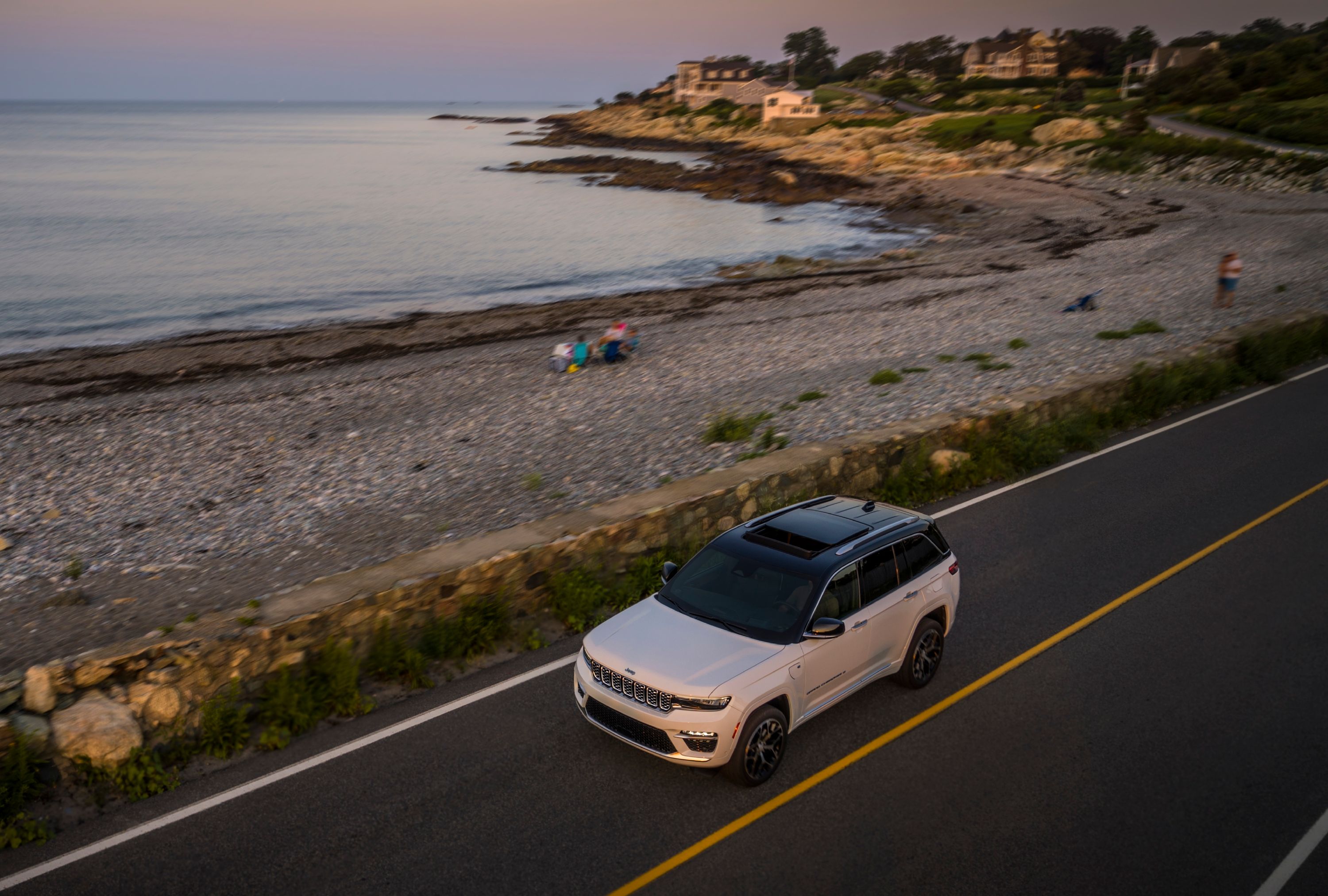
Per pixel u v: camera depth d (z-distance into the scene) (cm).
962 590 1098
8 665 1037
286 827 674
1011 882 617
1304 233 4425
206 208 7269
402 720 822
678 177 10056
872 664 818
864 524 868
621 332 2655
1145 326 2516
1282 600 1057
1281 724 809
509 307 3831
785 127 14312
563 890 610
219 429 2070
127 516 1562
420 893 608
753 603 776
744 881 617
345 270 4775
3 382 2602
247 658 824
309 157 13562
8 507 1617
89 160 11981
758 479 1271
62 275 4512
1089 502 1388
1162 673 902
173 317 3662
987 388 1978
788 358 2573
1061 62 18462
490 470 1712
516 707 843
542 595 1034
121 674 777
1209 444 1656
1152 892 609
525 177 10575
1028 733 799
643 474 1620
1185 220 5403
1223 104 10112
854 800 706
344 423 2105
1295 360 2230
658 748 704
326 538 1416
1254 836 664
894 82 18250
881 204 7669
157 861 639
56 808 693
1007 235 5612
